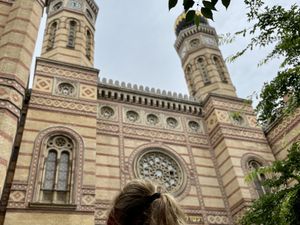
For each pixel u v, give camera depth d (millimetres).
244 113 22375
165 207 1802
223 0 3631
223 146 19875
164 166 18734
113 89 20953
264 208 8281
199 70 26891
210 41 29500
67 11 23531
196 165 19453
